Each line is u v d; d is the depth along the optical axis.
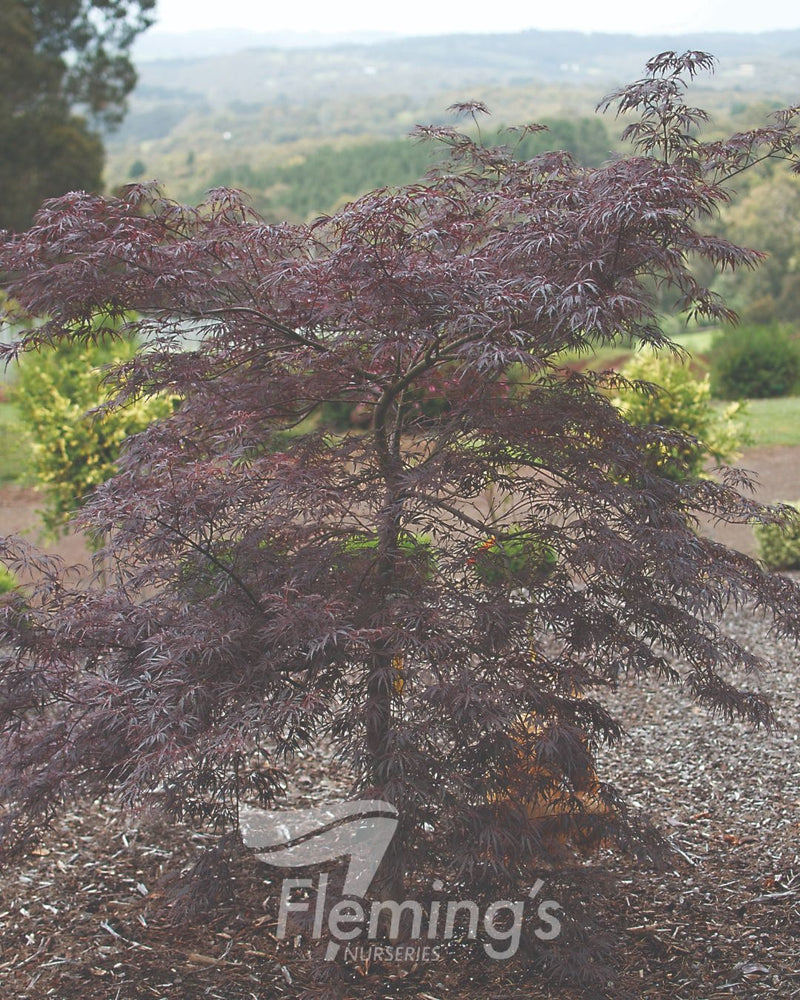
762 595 2.55
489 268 2.35
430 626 2.29
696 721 4.46
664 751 4.14
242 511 2.47
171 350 2.72
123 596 2.63
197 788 2.66
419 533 2.53
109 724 2.35
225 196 2.60
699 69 2.44
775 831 3.38
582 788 2.57
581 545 2.35
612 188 2.23
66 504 7.11
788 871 3.07
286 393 2.73
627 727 4.43
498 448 2.51
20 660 2.47
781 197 21.80
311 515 2.43
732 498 2.65
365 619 2.37
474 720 2.22
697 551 2.44
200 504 2.34
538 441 2.51
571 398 2.63
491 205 2.70
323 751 4.16
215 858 2.70
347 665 2.42
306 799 3.69
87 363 7.00
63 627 2.43
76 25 18.17
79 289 2.32
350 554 2.52
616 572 2.44
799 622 2.55
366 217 2.25
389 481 2.52
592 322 2.05
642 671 2.56
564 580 2.57
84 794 2.59
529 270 2.37
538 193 2.52
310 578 2.40
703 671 2.69
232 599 2.46
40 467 7.09
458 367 2.62
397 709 2.37
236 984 2.53
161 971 2.61
